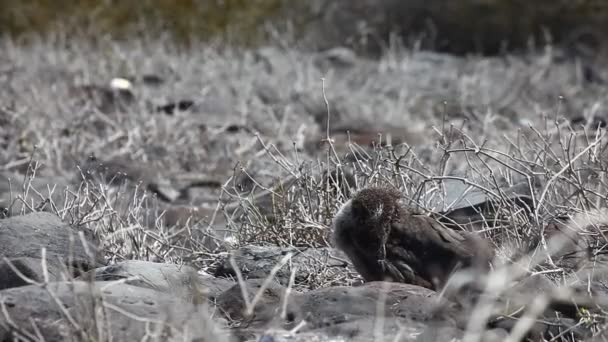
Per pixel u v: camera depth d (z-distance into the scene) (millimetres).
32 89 27688
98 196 16359
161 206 18734
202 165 22734
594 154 14883
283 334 10211
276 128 26125
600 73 36969
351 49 42219
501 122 27766
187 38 41938
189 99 29188
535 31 43469
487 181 14383
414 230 11961
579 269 12211
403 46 42000
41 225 13562
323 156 23062
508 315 10633
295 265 13359
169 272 12430
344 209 12203
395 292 11188
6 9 42375
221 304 11492
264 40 41438
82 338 9562
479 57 39719
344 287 11336
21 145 23562
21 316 10367
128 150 23000
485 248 11883
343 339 10320
